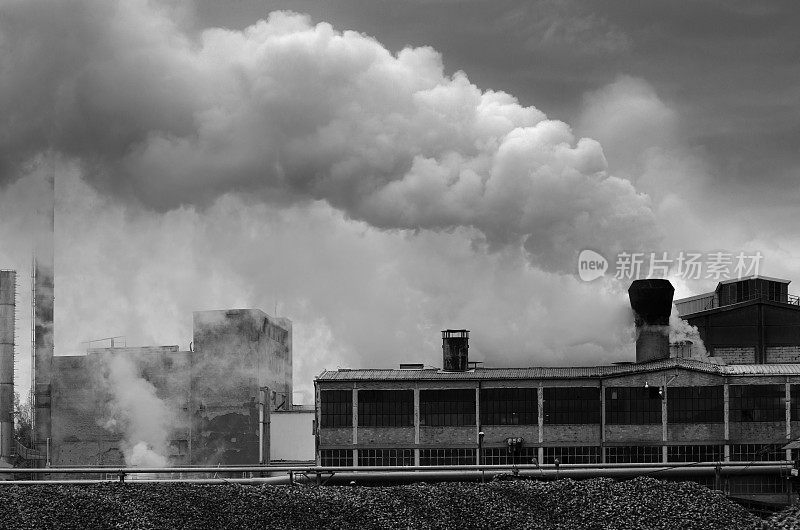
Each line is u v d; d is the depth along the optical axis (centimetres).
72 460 17512
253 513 9288
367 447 13025
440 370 13550
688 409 12675
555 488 9562
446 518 9131
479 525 9025
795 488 11244
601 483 9650
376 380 13125
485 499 9412
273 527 9088
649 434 12694
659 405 12725
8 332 17275
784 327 14462
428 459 12975
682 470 11556
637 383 12781
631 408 12762
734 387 12619
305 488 9831
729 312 14525
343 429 13088
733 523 8862
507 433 12900
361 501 9444
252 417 17075
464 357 13538
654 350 13725
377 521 9112
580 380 12888
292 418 16988
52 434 17625
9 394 17150
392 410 13075
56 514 9188
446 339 13575
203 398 17262
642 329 13812
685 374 12700
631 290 13838
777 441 12481
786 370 12656
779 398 12556
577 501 9319
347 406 13125
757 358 14388
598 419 12800
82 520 9112
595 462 12744
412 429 13012
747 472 11550
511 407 12950
